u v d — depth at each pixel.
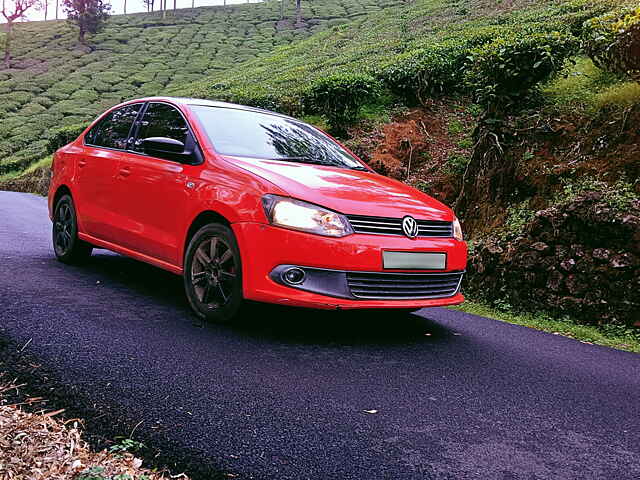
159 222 4.37
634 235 5.23
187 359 3.13
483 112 8.29
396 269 3.65
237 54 52.59
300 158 4.49
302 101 13.54
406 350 3.74
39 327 3.44
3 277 4.73
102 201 5.07
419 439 2.39
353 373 3.15
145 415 2.39
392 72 12.29
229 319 3.80
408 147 10.25
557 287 5.57
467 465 2.19
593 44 7.00
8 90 42.84
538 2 21.31
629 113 6.62
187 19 72.00
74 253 5.54
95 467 1.85
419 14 31.86
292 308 4.57
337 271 3.50
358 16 66.88
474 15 24.41
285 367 3.14
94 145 5.52
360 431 2.41
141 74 46.56
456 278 4.12
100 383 2.68
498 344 4.21
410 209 3.87
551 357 3.97
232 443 2.21
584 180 6.34
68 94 41.88
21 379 2.63
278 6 78.00
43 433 2.13
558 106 7.78
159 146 4.25
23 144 31.03
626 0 11.64
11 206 12.83
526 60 7.54
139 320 3.82
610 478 2.17
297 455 2.15
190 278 4.04
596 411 2.91
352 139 11.02
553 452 2.37
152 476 1.92
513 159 7.43
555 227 5.79
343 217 3.55
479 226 7.46
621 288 5.15
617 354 4.28
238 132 4.53
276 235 3.49
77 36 63.56
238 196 3.72
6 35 64.94
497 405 2.88
